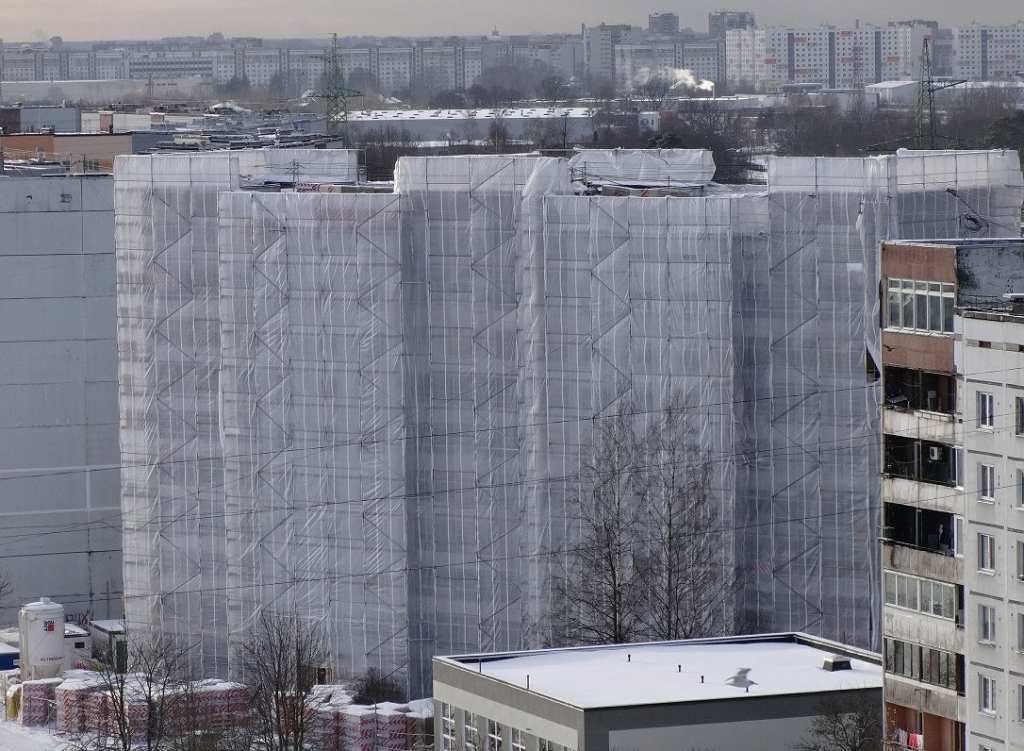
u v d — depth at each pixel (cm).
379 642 15950
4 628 19088
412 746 14888
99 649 18000
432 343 15750
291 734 14700
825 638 14950
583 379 15338
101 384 19312
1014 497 9388
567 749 11425
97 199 19150
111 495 19412
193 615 16875
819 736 11488
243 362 16212
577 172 16975
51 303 19138
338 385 15900
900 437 10181
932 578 10050
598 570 14950
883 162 14712
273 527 16188
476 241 15550
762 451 15125
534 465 15475
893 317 10188
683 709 11394
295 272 15938
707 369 15075
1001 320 9400
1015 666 9456
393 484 15800
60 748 15275
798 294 14988
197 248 16575
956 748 10000
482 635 15738
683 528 14925
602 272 15238
